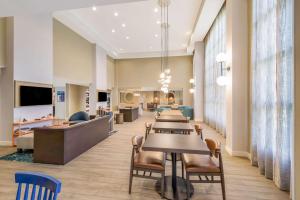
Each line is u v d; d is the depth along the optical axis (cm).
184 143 248
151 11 667
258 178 310
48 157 372
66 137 374
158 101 1683
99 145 522
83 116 716
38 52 593
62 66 745
